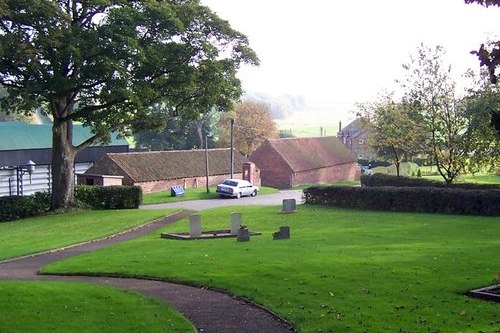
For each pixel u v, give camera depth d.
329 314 12.70
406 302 13.50
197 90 41.41
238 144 100.56
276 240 24.83
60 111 40.72
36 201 42.06
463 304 13.33
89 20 38.62
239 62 41.78
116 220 36.50
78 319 12.54
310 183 83.81
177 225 34.28
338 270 17.02
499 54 10.75
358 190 40.81
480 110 41.12
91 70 34.69
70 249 26.08
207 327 12.34
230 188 60.22
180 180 67.81
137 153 67.75
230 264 18.50
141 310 13.34
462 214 35.72
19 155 58.56
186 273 17.58
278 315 12.97
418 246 21.78
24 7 33.25
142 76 37.91
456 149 43.22
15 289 15.02
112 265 19.55
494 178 66.88
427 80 44.50
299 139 88.88
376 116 59.47
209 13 39.47
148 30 37.00
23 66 34.97
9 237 30.33
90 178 55.44
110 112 39.38
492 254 19.56
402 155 61.25
